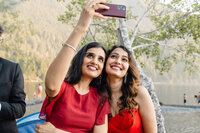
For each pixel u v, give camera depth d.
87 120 1.58
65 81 1.69
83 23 1.39
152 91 4.19
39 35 104.62
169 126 12.05
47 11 126.38
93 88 1.78
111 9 1.52
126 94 1.96
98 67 1.70
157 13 8.97
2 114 1.84
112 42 10.67
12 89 2.00
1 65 2.01
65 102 1.56
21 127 3.25
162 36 9.52
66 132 1.51
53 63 1.36
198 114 16.33
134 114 1.93
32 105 18.14
